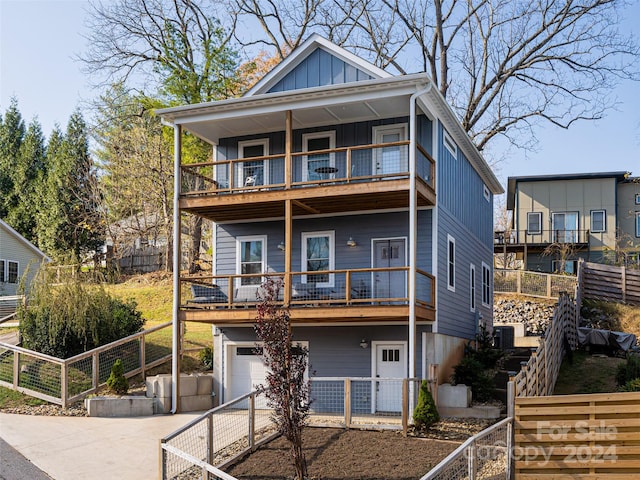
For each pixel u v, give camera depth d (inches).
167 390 727.7
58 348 785.6
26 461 521.0
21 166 1991.9
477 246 971.3
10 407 702.5
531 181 1616.6
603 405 425.1
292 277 792.9
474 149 891.4
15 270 1446.9
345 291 708.7
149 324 1104.8
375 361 731.4
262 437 560.1
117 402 693.3
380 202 734.5
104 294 837.2
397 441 544.7
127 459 527.2
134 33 1386.6
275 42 1412.4
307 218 795.4
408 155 742.5
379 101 716.0
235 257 829.8
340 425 589.6
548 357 663.1
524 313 1195.3
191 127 808.9
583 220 1578.5
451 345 781.3
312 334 757.3
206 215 810.8
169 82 1365.7
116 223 1683.1
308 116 768.3
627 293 1118.4
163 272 1540.4
